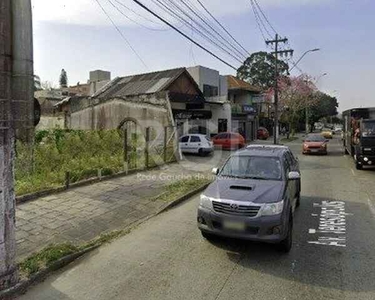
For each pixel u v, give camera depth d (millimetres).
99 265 5906
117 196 10164
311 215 8945
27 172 11203
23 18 5000
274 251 6496
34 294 4977
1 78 4754
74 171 12312
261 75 60344
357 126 18812
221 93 38812
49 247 6266
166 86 26797
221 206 6289
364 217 8758
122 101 23219
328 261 6055
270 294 4922
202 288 5094
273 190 6559
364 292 4969
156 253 6395
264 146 9352
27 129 5246
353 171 17016
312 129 71438
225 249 6574
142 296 4883
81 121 25781
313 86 49938
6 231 4906
